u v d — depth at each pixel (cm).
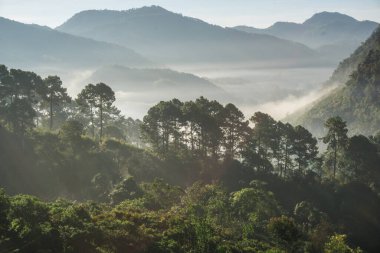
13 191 7188
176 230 4509
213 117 9338
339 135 9388
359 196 8738
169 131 9412
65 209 4412
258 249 4728
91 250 3816
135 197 6331
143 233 4294
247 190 6022
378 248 7600
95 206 5206
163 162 8900
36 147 8412
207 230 4422
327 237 5753
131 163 8469
